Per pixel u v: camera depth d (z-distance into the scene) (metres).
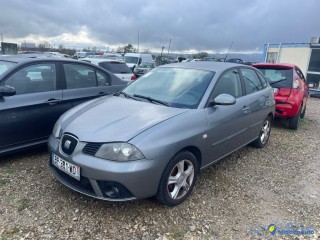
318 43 14.93
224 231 2.97
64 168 3.11
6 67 4.26
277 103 6.84
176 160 3.13
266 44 17.16
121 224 2.96
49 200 3.29
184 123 3.24
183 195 3.36
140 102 3.73
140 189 2.87
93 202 3.30
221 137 3.85
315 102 13.08
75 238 2.72
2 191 3.41
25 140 4.20
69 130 3.17
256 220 3.20
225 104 3.56
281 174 4.43
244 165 4.67
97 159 2.85
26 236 2.70
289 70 6.92
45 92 4.41
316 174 4.53
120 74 10.51
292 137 6.54
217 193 3.70
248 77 4.86
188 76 4.08
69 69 4.84
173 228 2.95
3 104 3.90
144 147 2.85
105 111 3.46
